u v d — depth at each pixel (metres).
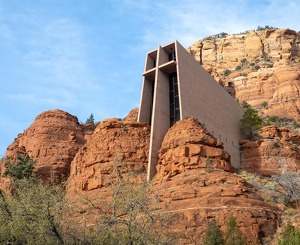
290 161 58.78
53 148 66.25
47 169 62.25
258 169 58.12
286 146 60.53
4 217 19.00
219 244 27.56
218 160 40.16
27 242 18.27
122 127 50.22
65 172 62.88
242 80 107.19
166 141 43.75
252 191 36.09
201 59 137.62
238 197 34.03
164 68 54.91
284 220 33.56
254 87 104.12
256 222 32.03
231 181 36.44
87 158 49.38
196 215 32.53
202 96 56.53
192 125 43.81
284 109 90.94
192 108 52.34
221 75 123.94
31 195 19.39
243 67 123.38
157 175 41.97
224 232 30.12
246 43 133.00
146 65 58.00
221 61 133.12
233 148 60.81
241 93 104.44
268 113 92.81
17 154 59.91
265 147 59.81
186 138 41.75
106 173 45.78
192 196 34.47
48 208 18.12
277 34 129.75
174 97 54.09
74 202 20.30
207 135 42.88
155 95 51.47
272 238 31.48
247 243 30.58
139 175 43.69
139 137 49.16
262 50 128.38
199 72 58.31
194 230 31.58
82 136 72.31
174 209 33.84
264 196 38.31
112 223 18.59
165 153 42.44
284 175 44.22
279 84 98.19
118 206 19.69
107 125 50.81
